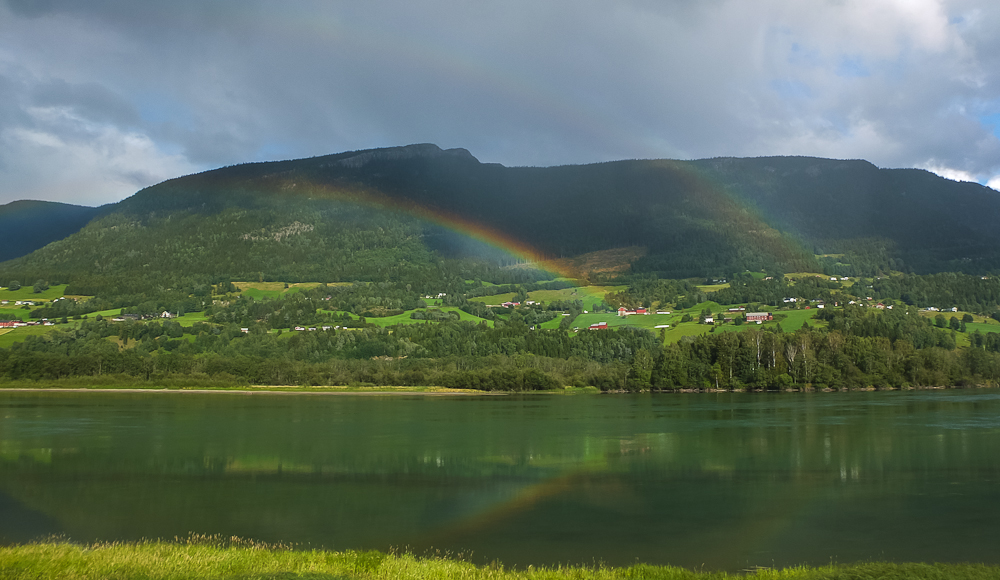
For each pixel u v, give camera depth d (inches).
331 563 1258.6
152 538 1774.1
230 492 2357.3
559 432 3917.3
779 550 1651.1
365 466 2842.0
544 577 1234.6
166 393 7258.9
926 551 1633.9
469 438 3668.8
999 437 3437.5
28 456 3110.2
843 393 6747.1
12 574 1074.1
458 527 1881.2
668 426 4158.5
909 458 2886.3
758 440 3486.7
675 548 1670.8
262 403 6087.6
